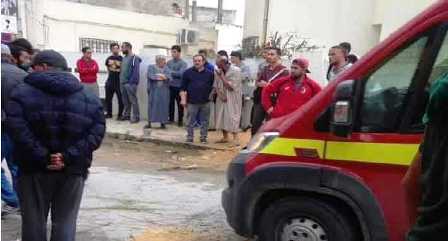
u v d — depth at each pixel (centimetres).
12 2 1155
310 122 405
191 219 577
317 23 1803
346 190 387
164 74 1202
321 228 410
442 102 188
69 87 380
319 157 399
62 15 2670
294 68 649
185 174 827
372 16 1736
